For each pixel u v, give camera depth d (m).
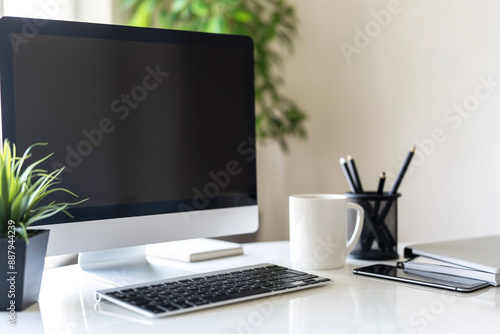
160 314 0.71
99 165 0.96
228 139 1.11
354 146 2.06
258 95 2.13
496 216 1.69
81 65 0.95
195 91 1.07
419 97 1.86
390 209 1.10
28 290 0.78
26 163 0.90
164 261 1.10
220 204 1.10
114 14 1.96
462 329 0.66
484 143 1.71
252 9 2.21
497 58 1.68
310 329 0.66
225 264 1.06
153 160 1.02
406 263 0.97
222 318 0.71
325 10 2.13
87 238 0.95
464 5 1.74
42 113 0.92
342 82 2.09
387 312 0.73
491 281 0.87
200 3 2.00
